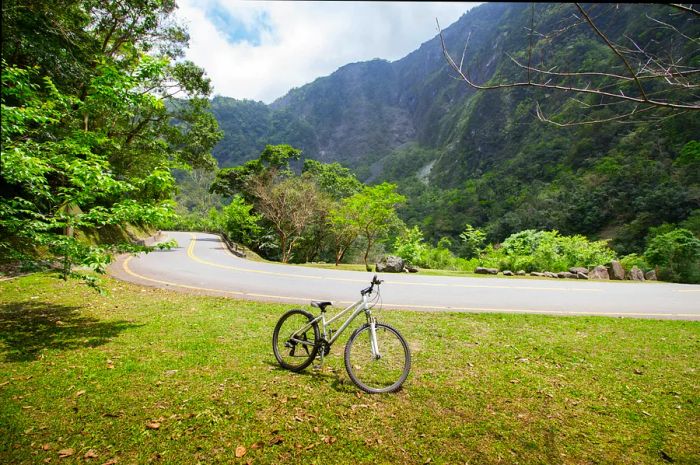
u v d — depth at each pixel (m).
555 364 5.00
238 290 9.90
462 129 154.50
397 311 7.79
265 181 34.41
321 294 9.61
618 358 5.26
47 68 11.73
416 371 4.64
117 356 4.75
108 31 18.09
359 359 4.88
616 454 3.09
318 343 4.35
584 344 5.85
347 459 2.91
